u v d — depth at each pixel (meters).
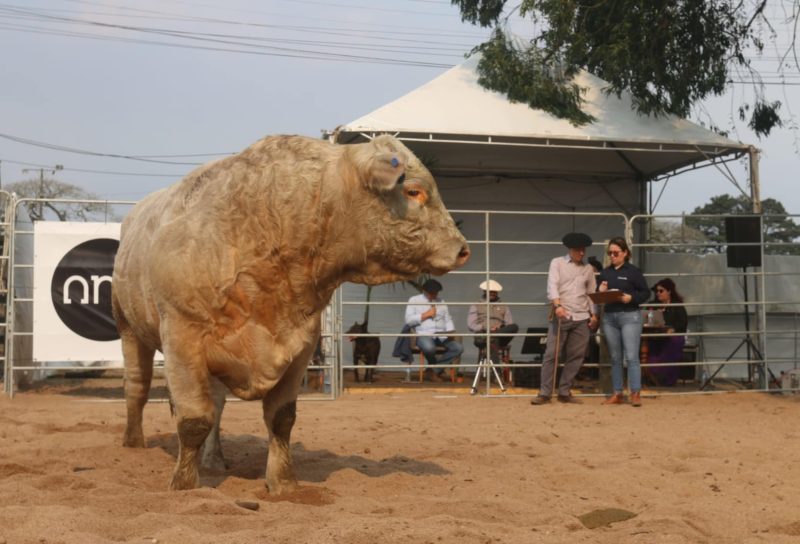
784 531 5.49
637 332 13.30
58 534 4.59
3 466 6.89
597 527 5.51
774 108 16.86
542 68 16.83
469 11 19.23
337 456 8.02
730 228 15.02
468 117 15.82
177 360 5.70
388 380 17.11
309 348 5.97
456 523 5.12
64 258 12.99
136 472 6.93
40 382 16.06
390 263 5.79
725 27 16.53
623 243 13.38
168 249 5.66
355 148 5.73
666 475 7.38
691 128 16.67
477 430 10.16
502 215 19.34
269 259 5.61
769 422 11.16
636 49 16.20
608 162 19.22
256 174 5.65
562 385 13.73
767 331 15.11
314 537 4.67
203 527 4.91
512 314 19.12
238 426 10.15
